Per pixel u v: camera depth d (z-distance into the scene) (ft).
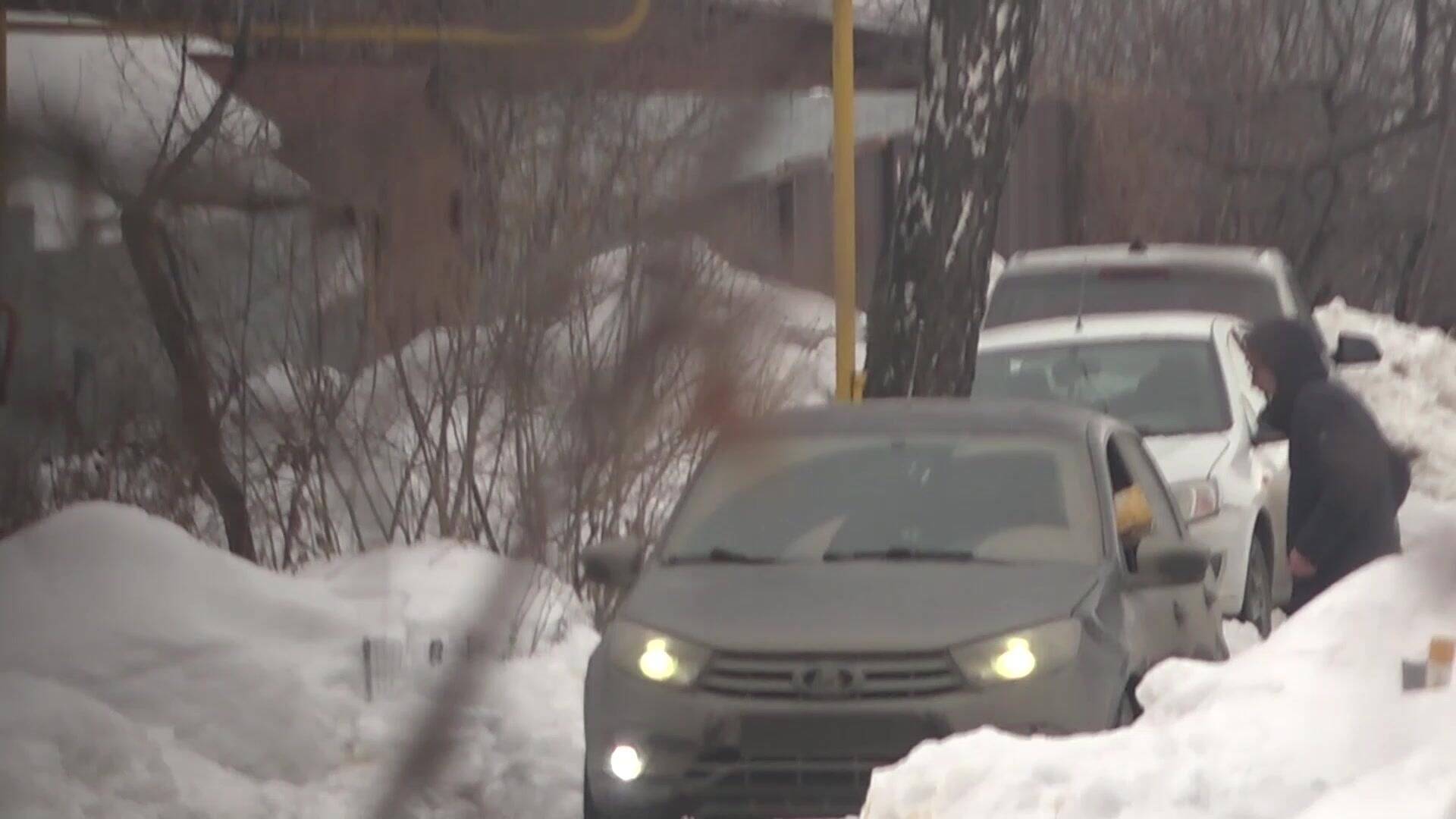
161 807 92.58
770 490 105.70
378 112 144.87
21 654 102.47
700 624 93.20
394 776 100.73
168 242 132.98
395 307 141.28
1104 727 90.99
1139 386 158.71
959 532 101.14
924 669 89.81
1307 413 110.11
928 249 157.28
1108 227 378.73
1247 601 147.43
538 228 144.25
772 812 89.76
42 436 135.74
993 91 156.56
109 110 143.54
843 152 156.46
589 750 93.40
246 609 111.24
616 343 141.49
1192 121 392.06
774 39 183.11
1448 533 89.51
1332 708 74.69
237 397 138.31
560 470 139.64
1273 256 193.67
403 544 136.87
